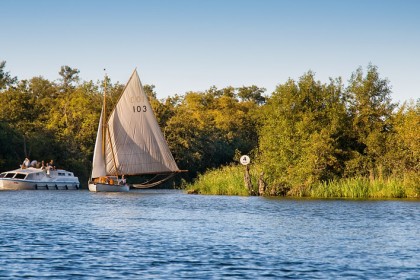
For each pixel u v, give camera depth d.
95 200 77.38
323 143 77.75
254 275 27.17
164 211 58.50
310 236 39.56
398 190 74.62
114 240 37.28
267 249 34.09
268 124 83.75
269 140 80.62
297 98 82.25
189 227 44.56
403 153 78.75
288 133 79.94
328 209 59.28
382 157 79.94
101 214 55.22
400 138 79.94
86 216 53.06
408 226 45.31
